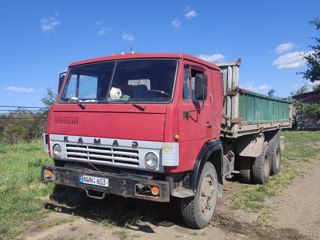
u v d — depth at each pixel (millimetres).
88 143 4375
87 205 5629
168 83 4098
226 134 5844
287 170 9406
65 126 4652
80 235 4254
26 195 5801
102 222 4723
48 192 6188
